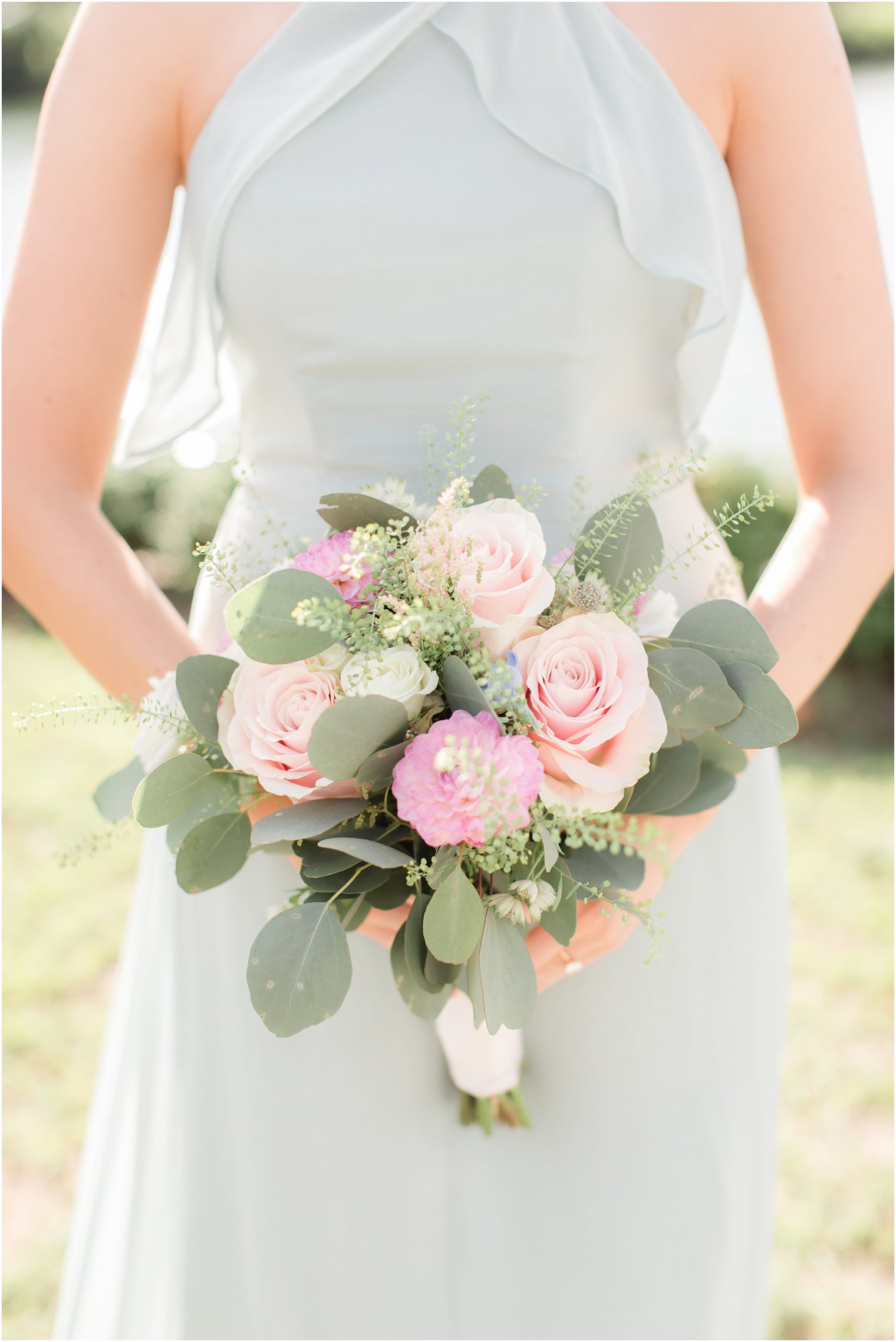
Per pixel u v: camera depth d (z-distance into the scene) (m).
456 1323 1.53
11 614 6.34
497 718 0.99
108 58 1.32
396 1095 1.50
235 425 1.72
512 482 1.36
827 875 3.85
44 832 4.18
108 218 1.35
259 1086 1.49
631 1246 1.51
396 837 1.07
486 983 1.01
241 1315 1.55
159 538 6.64
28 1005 3.23
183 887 1.12
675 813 1.20
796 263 1.35
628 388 1.39
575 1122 1.52
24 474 1.34
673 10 1.30
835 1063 3.06
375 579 1.04
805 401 1.40
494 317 1.30
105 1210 1.68
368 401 1.35
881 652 5.29
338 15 1.30
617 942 1.28
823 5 1.33
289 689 1.01
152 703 1.14
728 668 1.08
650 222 1.29
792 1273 2.44
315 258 1.29
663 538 1.39
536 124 1.25
